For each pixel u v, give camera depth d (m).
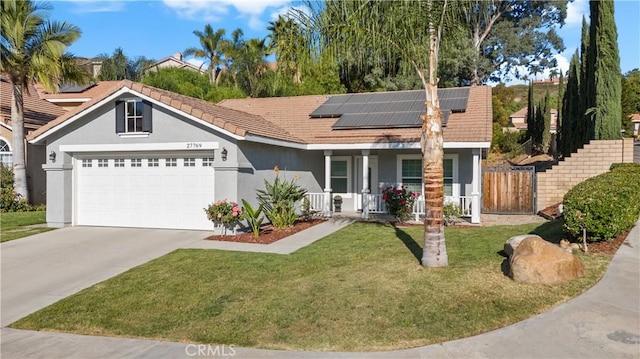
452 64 29.03
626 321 5.71
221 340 5.79
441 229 8.28
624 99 33.50
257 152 13.96
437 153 8.25
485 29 32.84
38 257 10.48
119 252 10.80
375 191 17.73
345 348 5.43
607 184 8.88
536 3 36.94
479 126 15.30
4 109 21.94
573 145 21.05
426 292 6.93
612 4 16.03
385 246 10.48
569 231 8.85
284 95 35.38
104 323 6.55
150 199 14.06
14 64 18.42
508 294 6.67
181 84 37.50
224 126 12.49
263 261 9.48
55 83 19.67
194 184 13.63
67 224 14.47
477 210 14.38
